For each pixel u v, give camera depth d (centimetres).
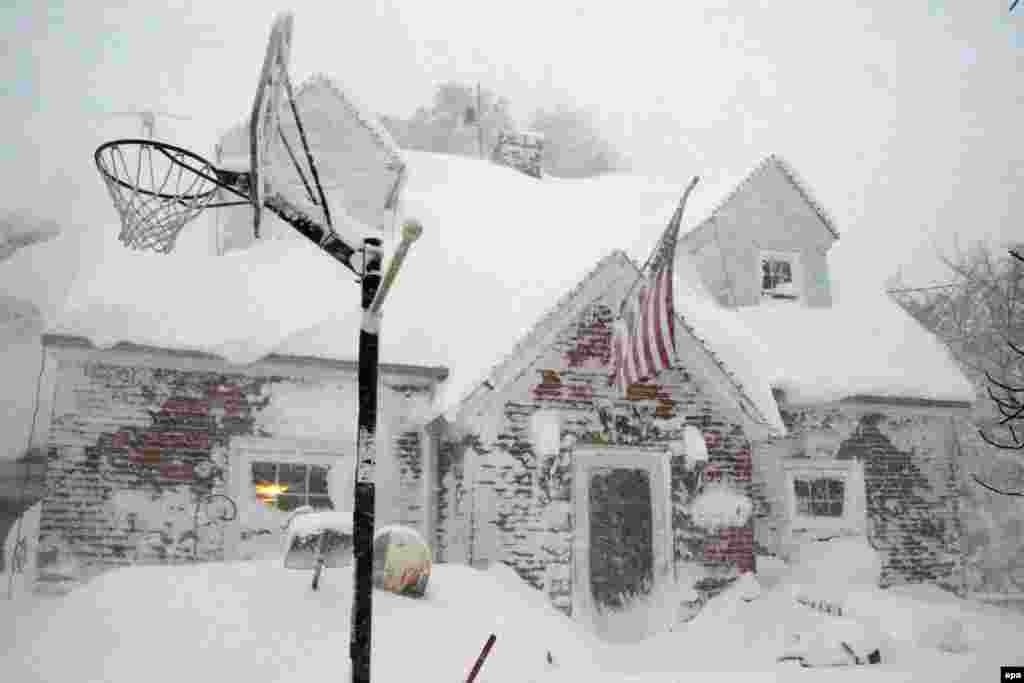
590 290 1066
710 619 1020
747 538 1085
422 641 648
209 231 1195
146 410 1000
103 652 592
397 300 1143
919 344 1365
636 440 1072
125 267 1049
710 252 1380
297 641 616
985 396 1925
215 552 991
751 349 1184
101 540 956
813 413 1265
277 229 1205
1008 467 1783
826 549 1194
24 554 971
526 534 1004
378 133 1281
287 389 1059
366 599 496
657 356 883
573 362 1069
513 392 1039
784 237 1425
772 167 1438
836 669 782
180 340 979
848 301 1463
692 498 1076
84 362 989
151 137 1505
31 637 635
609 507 1077
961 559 1284
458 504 1027
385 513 1068
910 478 1287
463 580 803
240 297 1065
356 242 547
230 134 1214
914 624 902
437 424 1052
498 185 1527
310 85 1266
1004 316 2198
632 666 866
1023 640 927
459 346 1105
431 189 1445
